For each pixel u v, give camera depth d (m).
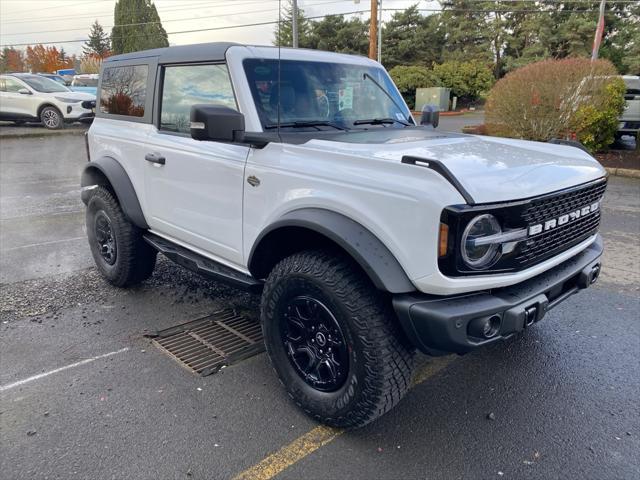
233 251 3.31
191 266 3.63
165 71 3.86
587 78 11.88
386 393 2.50
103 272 4.76
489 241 2.29
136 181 4.15
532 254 2.52
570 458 2.56
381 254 2.37
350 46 42.97
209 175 3.35
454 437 2.73
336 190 2.56
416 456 2.58
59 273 5.08
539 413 2.93
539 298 2.50
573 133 12.38
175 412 2.91
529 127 12.73
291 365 2.91
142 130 4.07
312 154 2.72
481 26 44.66
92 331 3.88
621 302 4.46
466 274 2.28
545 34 40.62
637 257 5.68
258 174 2.97
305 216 2.64
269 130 3.16
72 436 2.70
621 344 3.72
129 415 2.88
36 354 3.53
